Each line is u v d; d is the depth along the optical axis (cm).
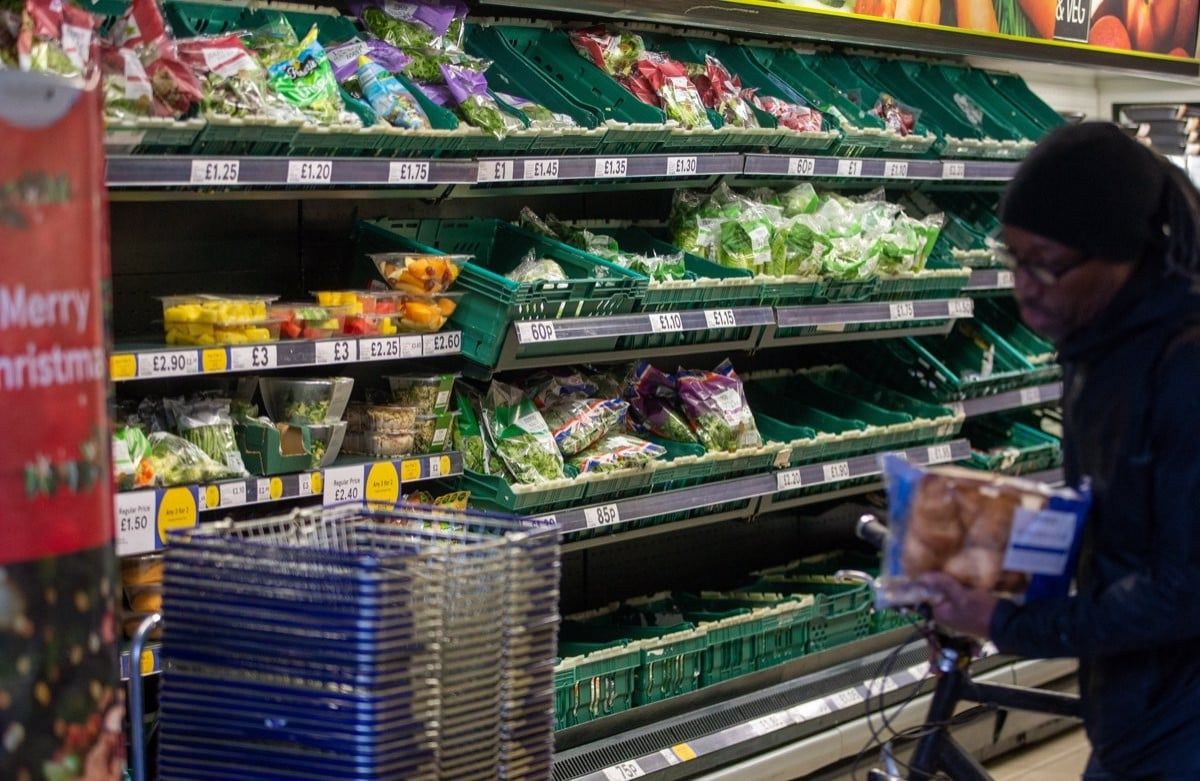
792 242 448
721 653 438
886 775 243
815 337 470
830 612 478
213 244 371
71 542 158
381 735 212
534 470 376
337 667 213
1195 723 208
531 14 438
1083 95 704
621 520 395
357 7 376
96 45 276
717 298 419
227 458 316
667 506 410
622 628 423
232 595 220
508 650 237
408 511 262
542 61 426
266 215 381
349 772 212
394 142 342
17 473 151
